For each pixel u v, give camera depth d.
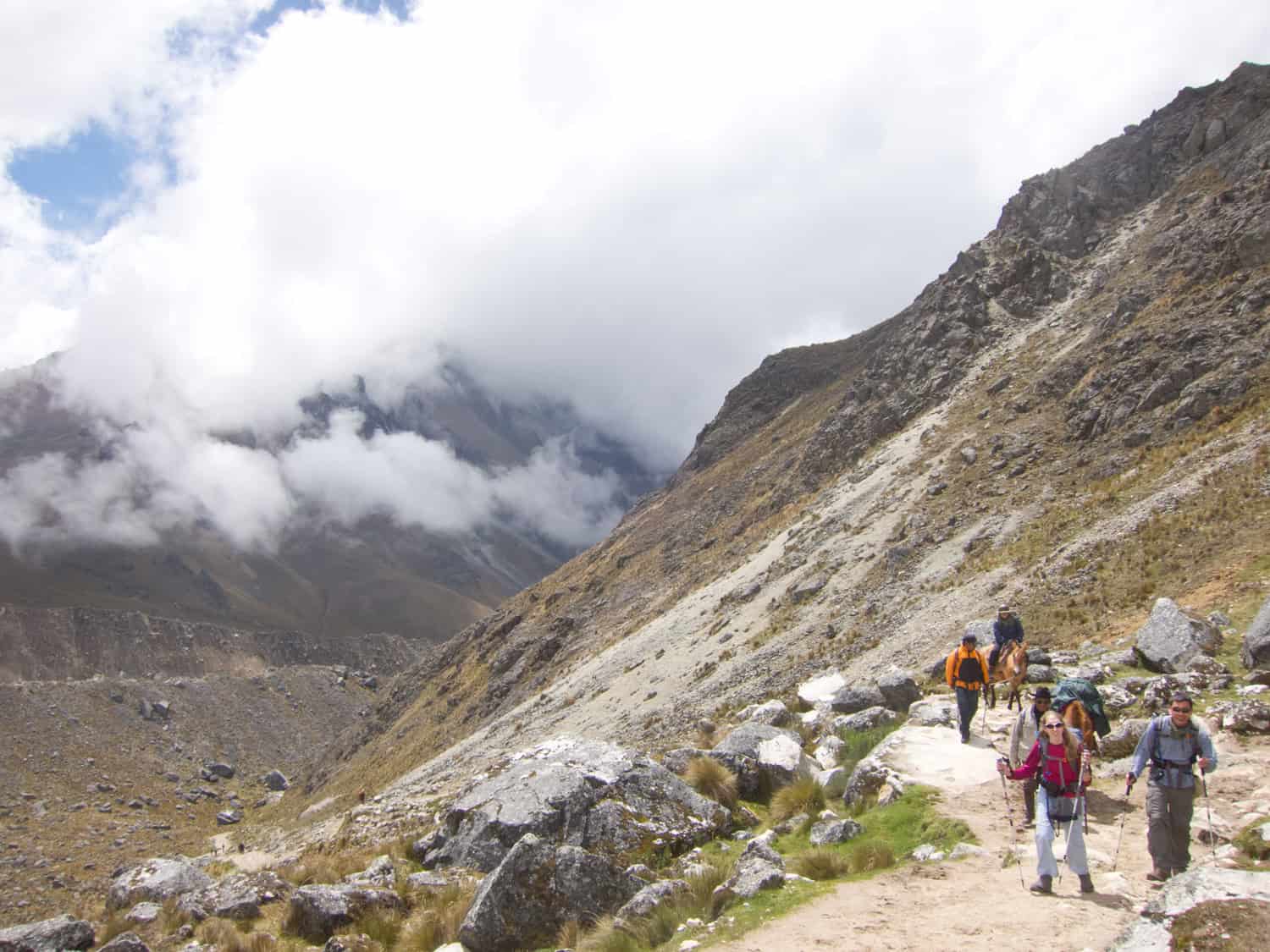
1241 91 80.06
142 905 15.92
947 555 46.78
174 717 197.25
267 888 15.71
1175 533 32.84
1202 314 50.59
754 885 10.62
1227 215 57.50
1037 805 10.12
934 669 26.91
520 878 12.16
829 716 22.28
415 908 13.93
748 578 66.75
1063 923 8.77
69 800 144.38
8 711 171.62
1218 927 6.88
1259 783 12.09
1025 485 49.31
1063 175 87.44
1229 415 41.62
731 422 145.12
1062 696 13.93
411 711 119.69
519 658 103.38
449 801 20.27
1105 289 67.56
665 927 10.59
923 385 76.12
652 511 128.50
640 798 14.74
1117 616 28.91
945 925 9.02
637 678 61.47
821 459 84.31
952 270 89.00
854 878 10.80
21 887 94.19
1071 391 55.75
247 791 166.38
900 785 13.88
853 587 50.44
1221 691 16.31
